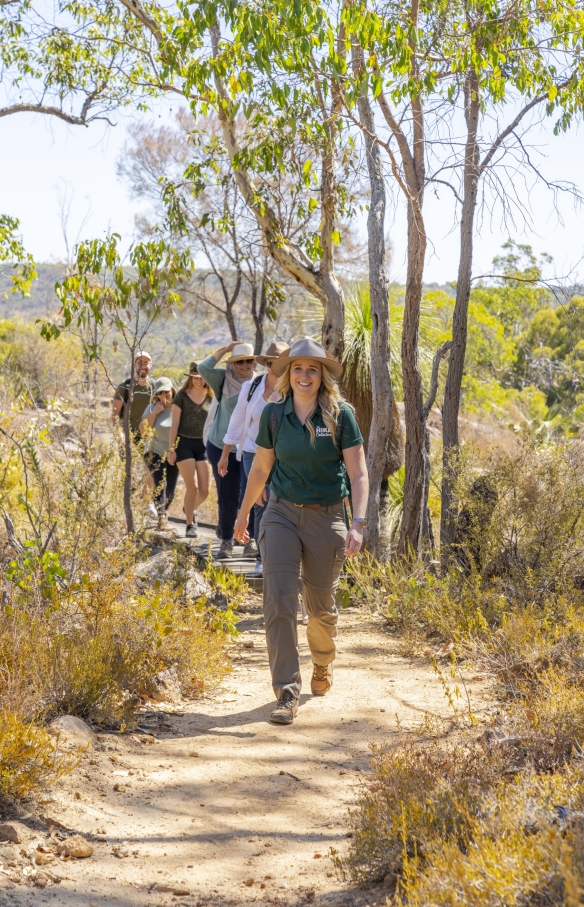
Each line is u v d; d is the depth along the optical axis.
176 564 6.78
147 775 3.88
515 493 7.08
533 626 5.66
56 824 3.28
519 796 2.88
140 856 3.14
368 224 8.41
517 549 7.01
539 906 2.25
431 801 2.90
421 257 7.88
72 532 5.86
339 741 4.38
